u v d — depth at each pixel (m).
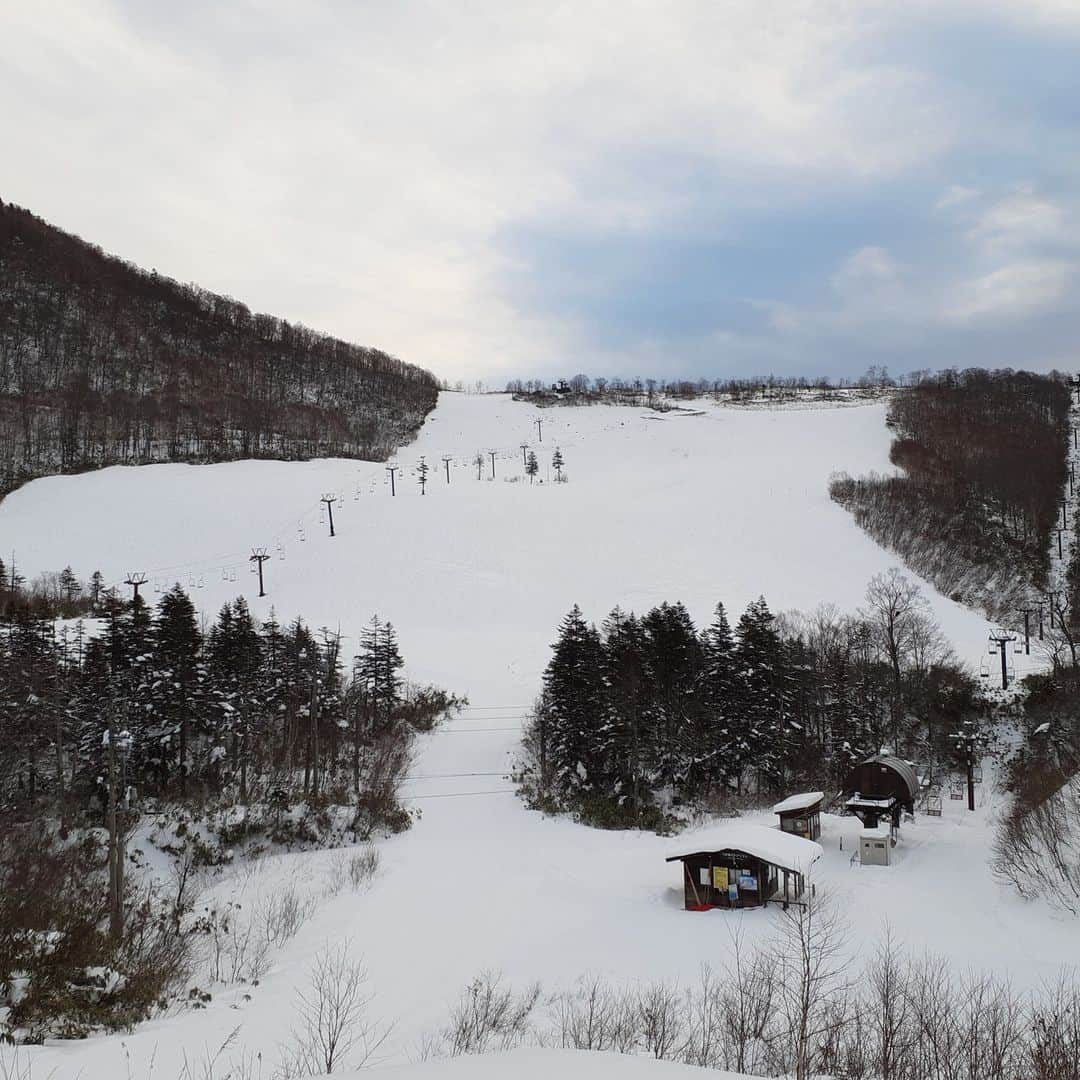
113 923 27.17
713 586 91.88
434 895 33.94
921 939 27.02
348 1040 19.53
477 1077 10.89
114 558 104.62
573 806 49.47
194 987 24.17
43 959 23.38
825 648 65.56
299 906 32.62
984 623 84.38
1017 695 60.69
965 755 52.78
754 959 25.72
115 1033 19.95
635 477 145.75
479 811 48.72
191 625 51.16
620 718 51.12
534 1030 19.80
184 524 116.75
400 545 106.06
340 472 151.75
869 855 38.84
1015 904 29.80
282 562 102.56
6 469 140.50
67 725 44.69
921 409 180.38
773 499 121.50
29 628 48.94
